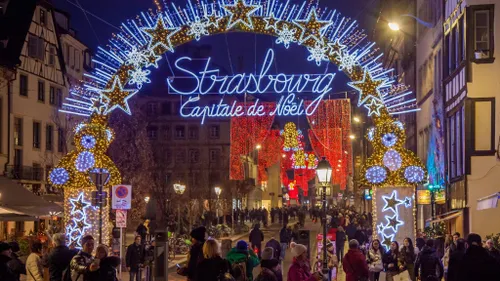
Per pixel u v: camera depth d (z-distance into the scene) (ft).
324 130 152.25
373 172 91.66
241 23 90.89
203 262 42.93
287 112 100.12
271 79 98.78
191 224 203.51
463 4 106.93
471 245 45.78
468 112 104.37
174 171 269.03
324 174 83.82
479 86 104.37
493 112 103.96
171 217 161.07
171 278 101.19
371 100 92.02
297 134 204.03
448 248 75.92
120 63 93.35
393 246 74.13
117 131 206.80
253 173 368.48
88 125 93.30
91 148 93.20
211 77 100.68
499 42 103.96
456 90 112.98
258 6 90.84
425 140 148.46
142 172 204.64
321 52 91.09
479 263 45.34
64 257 50.98
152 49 92.63
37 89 183.83
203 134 299.38
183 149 299.58
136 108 216.95
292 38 90.68
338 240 119.14
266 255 46.70
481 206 89.10
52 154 186.29
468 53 104.53
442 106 124.57
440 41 128.36
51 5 189.37
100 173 80.53
